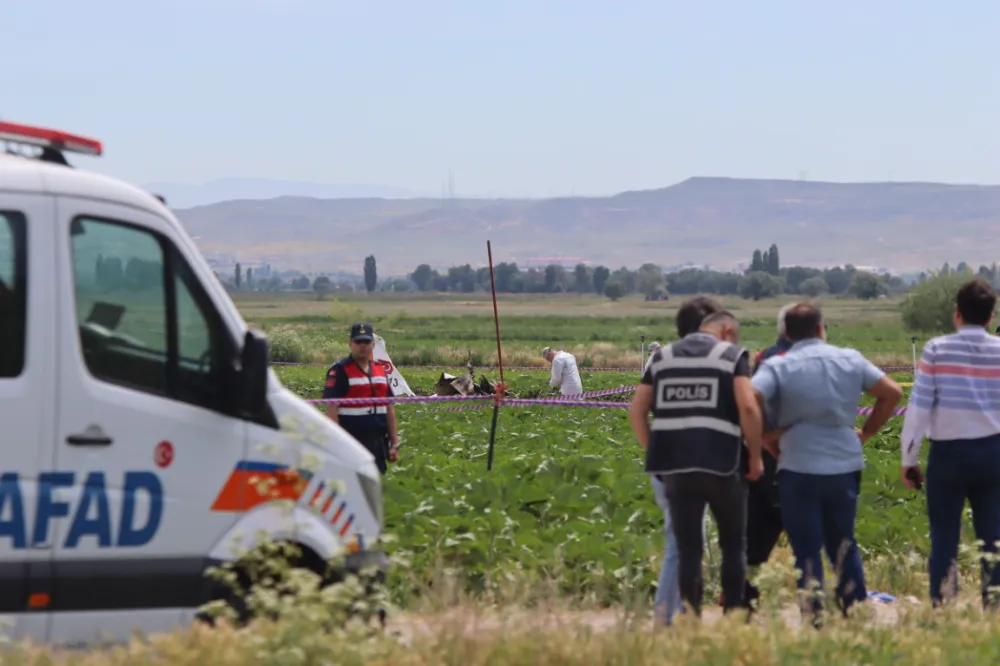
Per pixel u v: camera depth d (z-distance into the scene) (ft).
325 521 94.68
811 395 108.78
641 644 88.38
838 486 109.60
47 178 86.58
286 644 75.92
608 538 140.56
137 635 81.71
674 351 104.53
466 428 275.80
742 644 89.30
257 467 91.66
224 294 92.43
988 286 117.60
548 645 85.51
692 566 102.58
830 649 90.07
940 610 105.40
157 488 87.71
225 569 89.10
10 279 84.89
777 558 139.13
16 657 75.97
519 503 159.33
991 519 116.47
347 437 97.55
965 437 115.65
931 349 117.39
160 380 89.04
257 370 89.10
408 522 138.82
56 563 84.48
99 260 87.56
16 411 83.87
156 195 93.15
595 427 284.00
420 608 104.17
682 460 101.86
